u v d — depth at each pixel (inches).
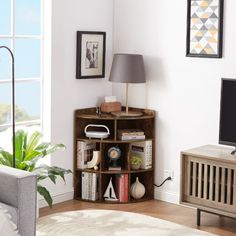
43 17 204.1
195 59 203.0
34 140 183.0
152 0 212.8
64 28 207.0
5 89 195.3
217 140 199.8
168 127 213.2
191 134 206.8
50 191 208.7
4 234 126.5
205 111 202.1
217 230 184.1
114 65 211.8
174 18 207.3
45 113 207.3
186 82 206.2
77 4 210.2
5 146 195.9
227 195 179.9
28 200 141.9
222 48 195.9
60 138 210.2
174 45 208.2
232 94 185.2
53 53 204.1
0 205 134.5
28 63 202.7
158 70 213.9
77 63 212.4
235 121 185.2
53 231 178.7
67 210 201.6
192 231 180.7
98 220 189.9
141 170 213.9
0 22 197.3
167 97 212.2
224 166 179.2
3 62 194.9
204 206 185.2
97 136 211.2
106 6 221.5
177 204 211.9
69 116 212.8
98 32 217.5
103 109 218.8
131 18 219.6
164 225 186.1
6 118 197.2
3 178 142.5
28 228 142.6
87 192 213.8
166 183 215.5
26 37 199.2
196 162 185.8
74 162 215.5
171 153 213.3
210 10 196.4
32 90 204.4
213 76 199.0
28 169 177.0
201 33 199.6
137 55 209.9
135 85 221.5
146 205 210.1
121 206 208.1
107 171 210.8
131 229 181.6
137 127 221.8
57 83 207.0
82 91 217.0
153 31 213.8
